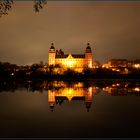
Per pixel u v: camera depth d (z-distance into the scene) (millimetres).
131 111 64625
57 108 70375
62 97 96562
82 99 90438
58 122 51625
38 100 88000
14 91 121250
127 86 149000
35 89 131125
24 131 44469
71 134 42625
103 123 50594
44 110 67125
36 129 45906
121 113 61906
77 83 181625
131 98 92375
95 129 45719
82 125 49000
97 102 82375
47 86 151625
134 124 49531
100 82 194625
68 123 50750
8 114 60969
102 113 61906
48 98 93812
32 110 67188
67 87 143875
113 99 89812
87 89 130625
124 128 46344
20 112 63875
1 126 48188
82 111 65250
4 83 179375
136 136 41125
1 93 112188
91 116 58062
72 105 76062
